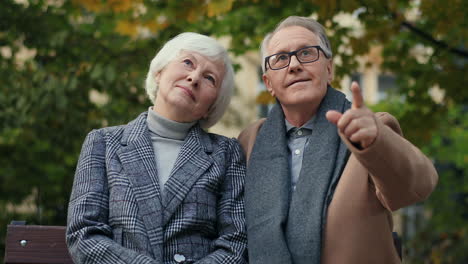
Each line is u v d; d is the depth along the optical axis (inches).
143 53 186.1
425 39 165.2
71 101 187.3
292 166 83.4
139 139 85.3
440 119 167.0
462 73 161.0
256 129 90.5
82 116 190.2
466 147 290.5
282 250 75.1
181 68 86.5
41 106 180.1
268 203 79.6
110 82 181.6
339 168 77.3
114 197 79.7
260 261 76.4
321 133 81.1
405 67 169.9
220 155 87.0
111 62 182.5
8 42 192.4
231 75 91.5
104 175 82.7
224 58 89.6
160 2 138.4
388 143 62.9
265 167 83.0
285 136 86.0
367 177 74.3
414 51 185.2
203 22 167.3
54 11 185.2
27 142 193.5
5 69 188.9
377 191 71.5
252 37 168.7
